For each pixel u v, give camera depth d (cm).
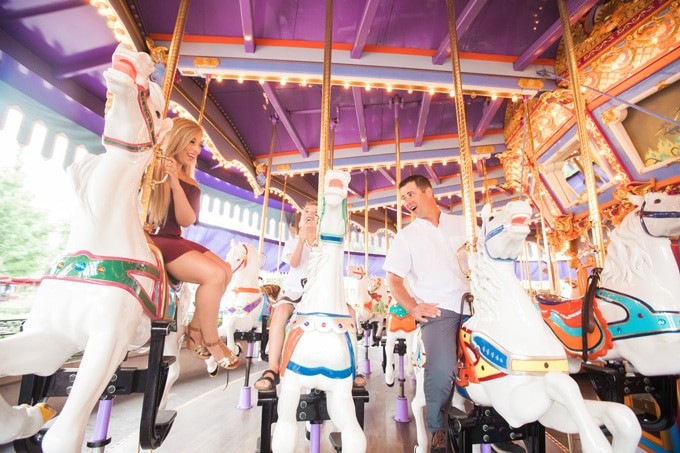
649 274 203
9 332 326
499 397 138
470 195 236
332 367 135
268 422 148
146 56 128
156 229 189
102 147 460
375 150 608
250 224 820
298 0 353
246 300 375
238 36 387
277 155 630
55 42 346
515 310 145
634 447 119
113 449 248
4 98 356
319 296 147
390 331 421
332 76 401
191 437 278
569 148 493
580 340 224
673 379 197
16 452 134
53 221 589
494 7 374
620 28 352
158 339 137
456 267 200
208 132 487
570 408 119
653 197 205
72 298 116
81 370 108
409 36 399
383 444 270
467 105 540
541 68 430
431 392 174
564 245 657
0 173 543
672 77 327
